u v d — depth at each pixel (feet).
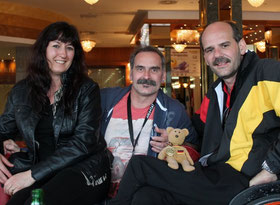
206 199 5.98
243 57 7.03
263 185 5.59
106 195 7.47
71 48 7.36
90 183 6.56
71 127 7.06
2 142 7.43
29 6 29.78
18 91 7.22
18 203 5.87
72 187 6.25
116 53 47.44
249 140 6.44
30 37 33.17
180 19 29.76
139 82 7.99
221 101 7.45
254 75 6.61
